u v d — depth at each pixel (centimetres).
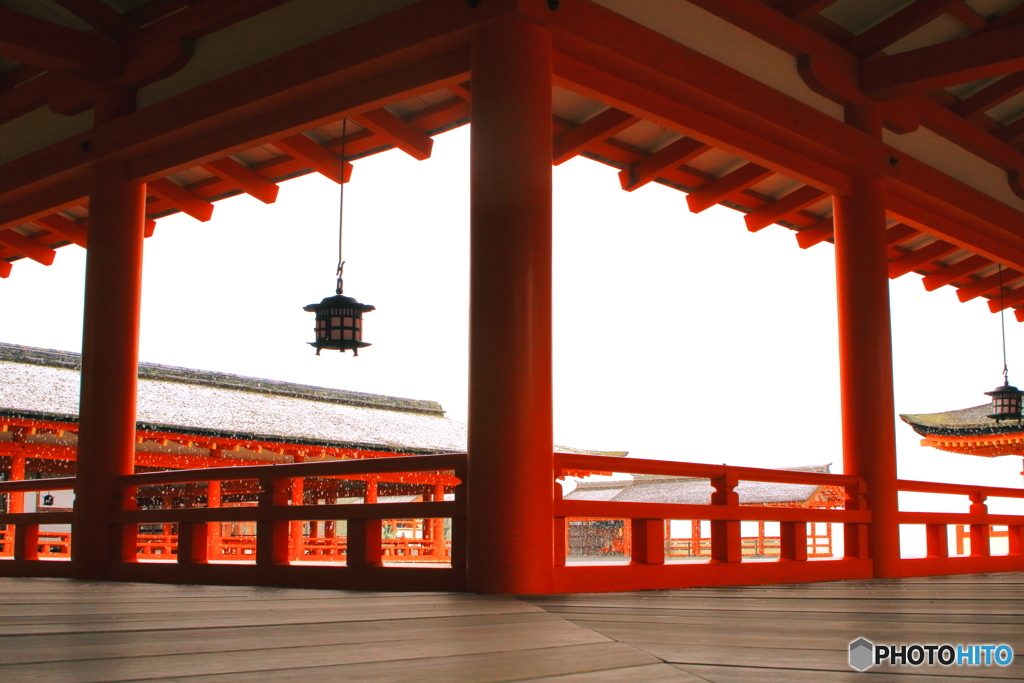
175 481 606
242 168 728
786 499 2073
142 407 1375
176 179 770
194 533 589
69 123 694
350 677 193
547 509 447
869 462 675
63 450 1338
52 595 435
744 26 602
